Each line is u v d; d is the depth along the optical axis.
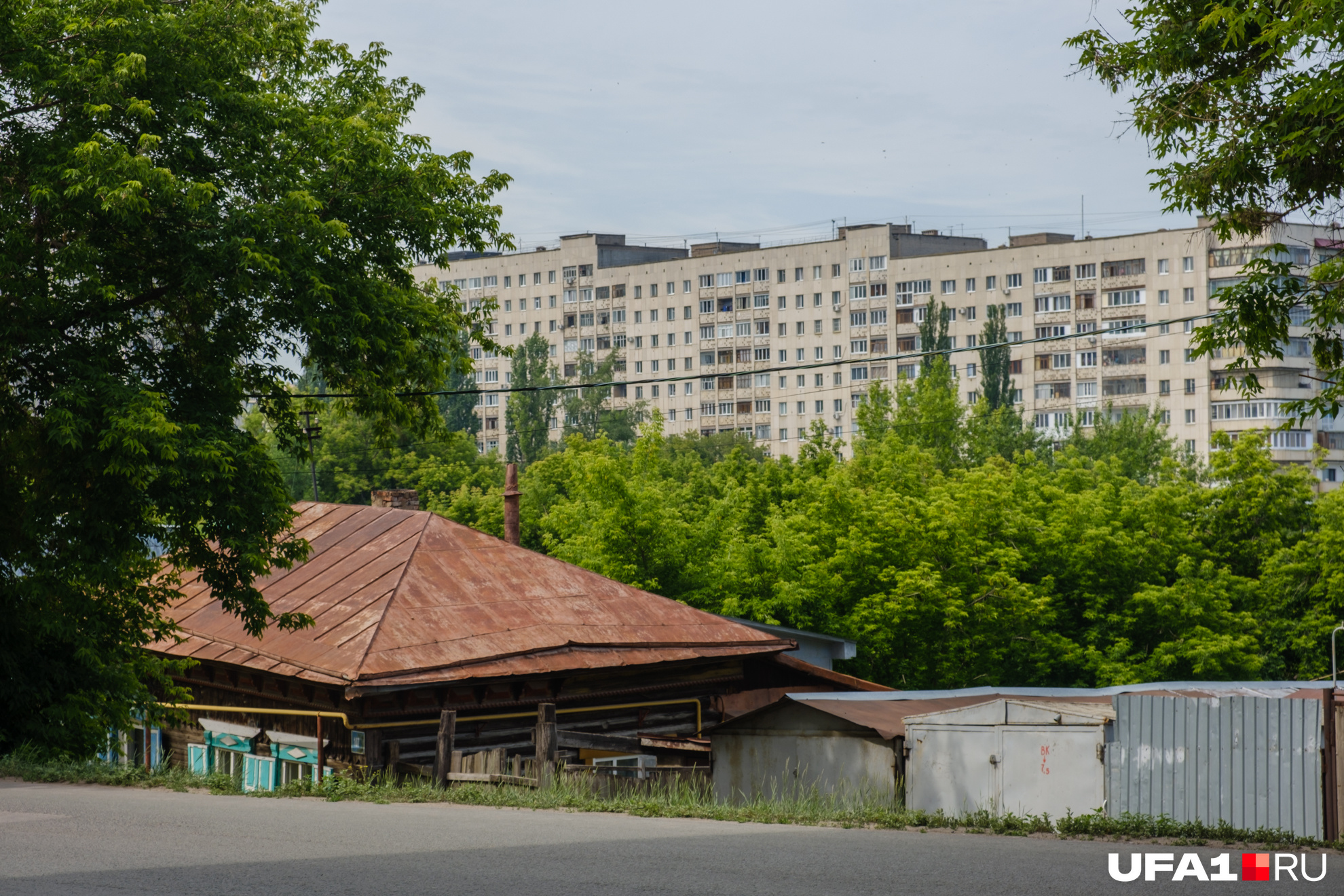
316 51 20.72
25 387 17.36
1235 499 42.25
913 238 117.44
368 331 18.50
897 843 9.52
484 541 24.41
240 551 17.09
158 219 17.19
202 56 17.30
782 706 19.23
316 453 81.12
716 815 11.24
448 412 124.75
